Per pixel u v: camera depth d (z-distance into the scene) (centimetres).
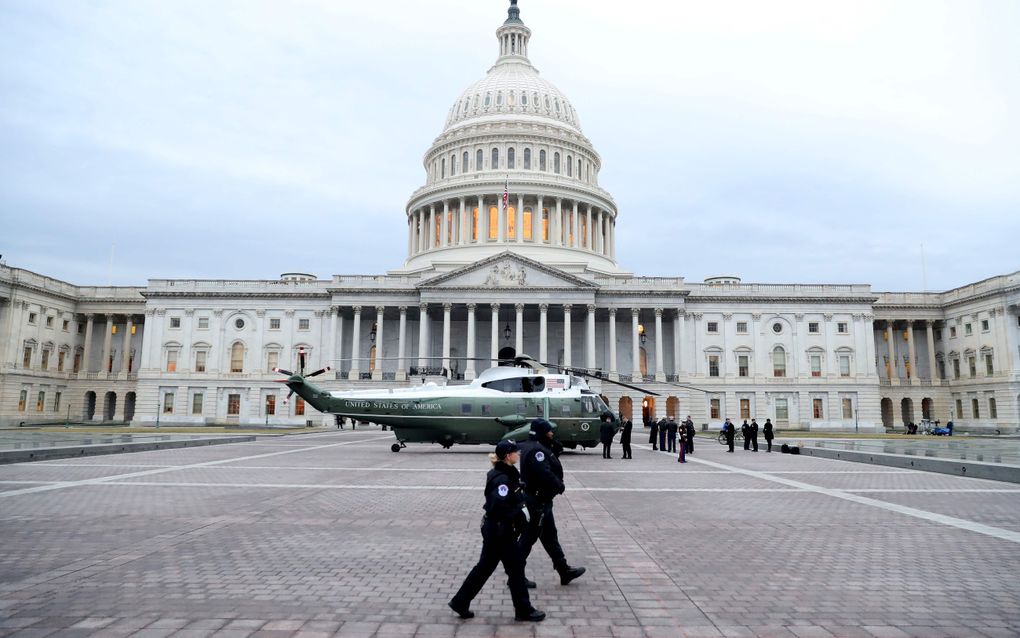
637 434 6744
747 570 1001
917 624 755
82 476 2155
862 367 8412
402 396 3631
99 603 814
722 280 9719
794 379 8381
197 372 8412
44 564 1013
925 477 2362
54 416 8788
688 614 786
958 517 1482
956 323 8825
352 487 1970
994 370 8081
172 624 736
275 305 8538
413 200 10350
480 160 10300
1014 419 7756
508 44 11688
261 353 8450
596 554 1107
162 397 8400
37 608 792
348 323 8788
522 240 9581
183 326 8525
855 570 1002
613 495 1850
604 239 10588
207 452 3366
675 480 2259
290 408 8300
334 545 1160
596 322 8794
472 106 10894
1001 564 1044
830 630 733
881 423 8281
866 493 1900
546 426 927
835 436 6581
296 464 2744
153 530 1283
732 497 1811
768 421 3912
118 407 8994
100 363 9400
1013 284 7819
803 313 8519
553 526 916
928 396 8844
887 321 9088
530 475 895
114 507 1552
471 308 8050
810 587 907
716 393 8331
